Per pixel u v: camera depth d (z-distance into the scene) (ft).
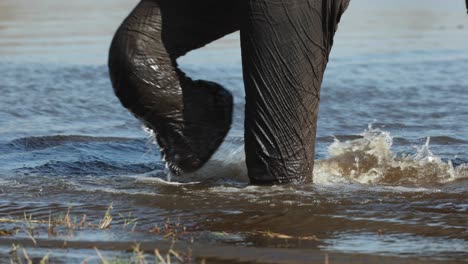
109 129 93.76
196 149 69.77
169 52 67.72
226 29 68.13
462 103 101.55
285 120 65.92
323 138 88.17
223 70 119.44
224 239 56.08
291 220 60.18
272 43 64.39
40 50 134.92
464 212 61.72
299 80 65.16
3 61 126.00
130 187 69.46
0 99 104.58
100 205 64.23
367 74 115.96
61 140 87.86
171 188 68.90
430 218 60.23
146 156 81.92
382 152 75.36
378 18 169.99
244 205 63.57
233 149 74.90
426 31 153.38
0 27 161.07
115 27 158.30
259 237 56.59
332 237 56.65
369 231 57.77
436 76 114.83
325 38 65.36
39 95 106.32
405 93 105.60
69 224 59.11
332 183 69.15
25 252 51.52
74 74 116.78
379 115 97.30
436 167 73.31
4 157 81.25
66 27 159.53
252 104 65.92
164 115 68.44
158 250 53.67
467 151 82.33
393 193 66.49
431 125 92.94
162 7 67.21
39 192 68.13
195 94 69.15
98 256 52.29
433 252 53.26
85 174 74.84
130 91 67.21
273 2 63.82
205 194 66.49
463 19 167.02
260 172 67.26
